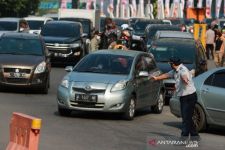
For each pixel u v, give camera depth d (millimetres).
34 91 47812
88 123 34125
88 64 37625
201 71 46531
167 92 44750
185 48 48219
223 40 61781
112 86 35500
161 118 38312
